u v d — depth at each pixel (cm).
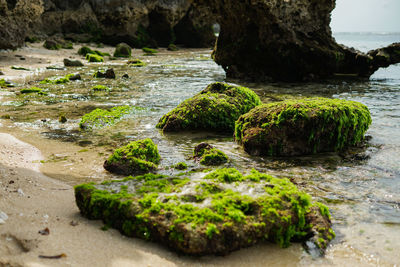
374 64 2027
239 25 2012
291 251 390
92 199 421
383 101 1302
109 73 1856
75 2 4266
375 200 534
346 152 768
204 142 762
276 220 396
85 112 1101
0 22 2442
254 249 387
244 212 401
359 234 436
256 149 755
